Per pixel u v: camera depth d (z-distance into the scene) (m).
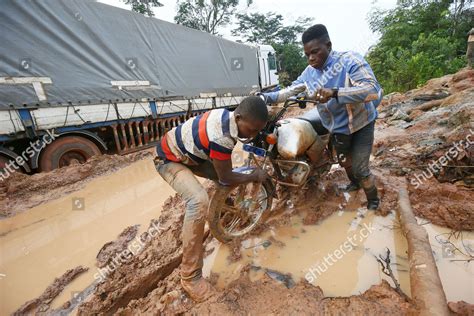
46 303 2.28
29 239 3.29
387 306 1.76
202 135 1.84
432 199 3.07
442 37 13.80
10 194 4.41
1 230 3.49
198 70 8.53
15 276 2.68
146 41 6.79
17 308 2.29
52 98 5.14
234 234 2.53
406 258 2.37
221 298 1.94
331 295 2.06
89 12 5.58
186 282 2.03
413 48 12.82
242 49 10.79
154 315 1.88
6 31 4.55
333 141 3.01
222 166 1.89
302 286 2.04
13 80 4.64
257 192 2.62
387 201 3.12
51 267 2.78
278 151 2.62
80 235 3.32
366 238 2.67
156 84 7.15
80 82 5.54
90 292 2.38
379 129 6.55
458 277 2.12
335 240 2.68
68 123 5.40
